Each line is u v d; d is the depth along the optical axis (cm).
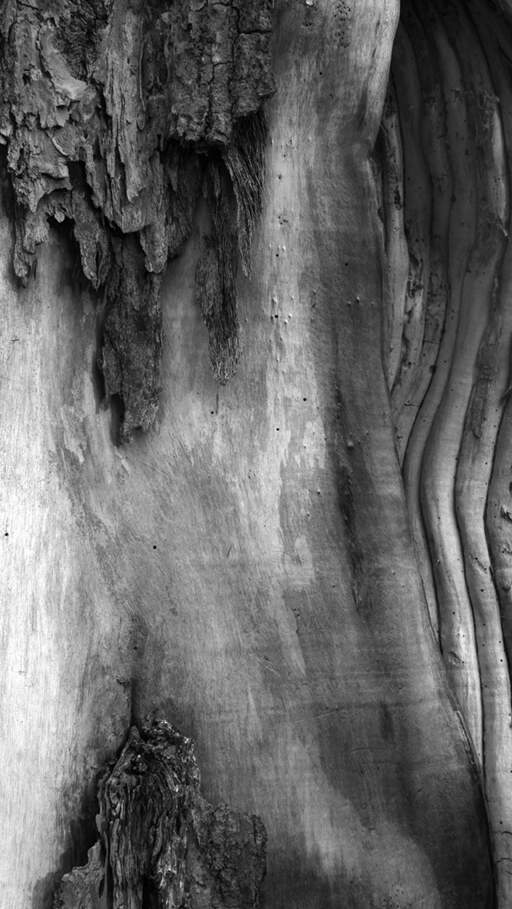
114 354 224
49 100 218
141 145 222
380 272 233
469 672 239
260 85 223
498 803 236
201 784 225
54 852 220
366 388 233
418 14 240
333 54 227
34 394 222
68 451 223
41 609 221
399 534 233
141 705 224
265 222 228
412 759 231
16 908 218
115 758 222
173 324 227
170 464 227
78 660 222
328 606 230
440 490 242
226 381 228
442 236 245
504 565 240
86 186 221
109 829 219
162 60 223
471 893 232
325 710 229
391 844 230
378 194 239
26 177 218
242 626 228
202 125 222
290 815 227
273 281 229
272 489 229
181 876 220
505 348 241
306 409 230
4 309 220
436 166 244
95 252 222
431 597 240
